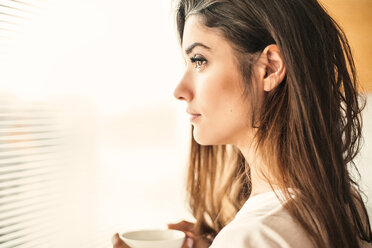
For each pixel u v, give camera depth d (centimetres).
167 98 179
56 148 123
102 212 144
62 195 126
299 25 76
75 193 131
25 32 112
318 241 67
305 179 73
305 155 74
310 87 75
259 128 78
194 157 121
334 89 82
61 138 125
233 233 69
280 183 75
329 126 78
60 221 125
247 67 76
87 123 136
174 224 117
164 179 179
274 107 77
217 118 78
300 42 75
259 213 71
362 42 177
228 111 77
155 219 172
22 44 112
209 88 77
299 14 77
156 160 173
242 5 75
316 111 76
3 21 106
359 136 95
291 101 75
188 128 187
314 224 69
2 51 107
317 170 73
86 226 135
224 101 77
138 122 162
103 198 144
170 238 93
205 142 80
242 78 76
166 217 179
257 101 77
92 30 136
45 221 119
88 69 136
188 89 79
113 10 144
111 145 148
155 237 93
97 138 141
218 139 80
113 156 150
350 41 177
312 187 72
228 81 76
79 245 131
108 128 147
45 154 119
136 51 157
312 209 71
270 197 74
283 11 75
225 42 76
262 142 78
